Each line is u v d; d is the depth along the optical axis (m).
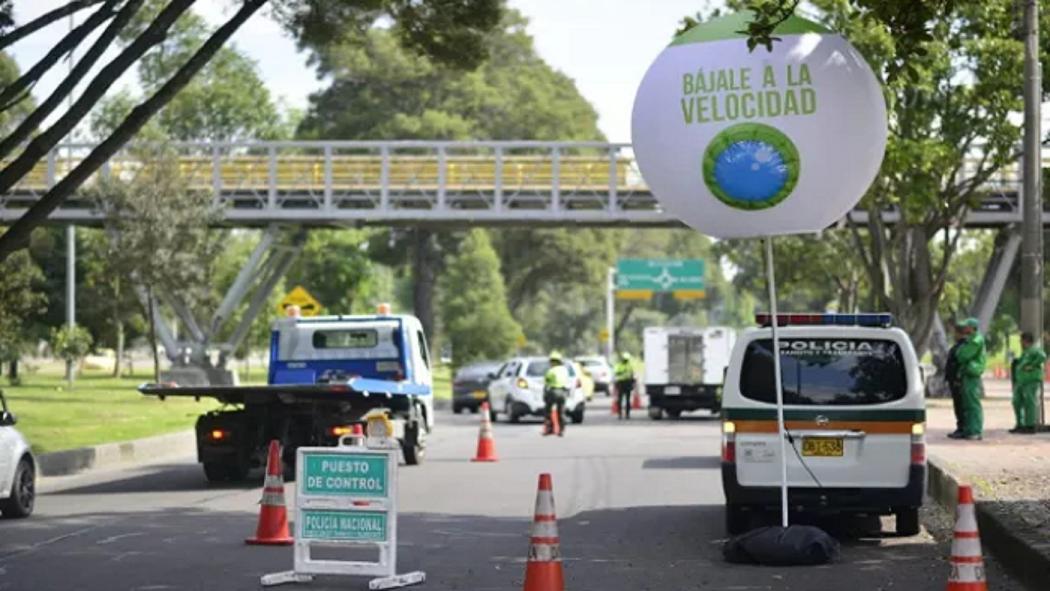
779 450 18.61
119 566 16.92
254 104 104.19
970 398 32.66
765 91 16.23
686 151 16.58
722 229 17.02
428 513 22.61
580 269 114.75
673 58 16.72
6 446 21.55
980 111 44.78
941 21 41.56
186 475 30.59
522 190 68.62
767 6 16.28
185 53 93.44
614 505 23.77
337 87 97.94
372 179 68.75
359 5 26.73
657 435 44.31
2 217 65.69
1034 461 26.28
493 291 100.25
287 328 32.31
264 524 18.81
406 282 159.50
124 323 99.38
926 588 15.23
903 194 44.03
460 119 96.44
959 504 12.77
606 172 68.62
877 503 18.55
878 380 18.66
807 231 16.95
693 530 20.44
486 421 33.81
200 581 15.85
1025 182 34.28
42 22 24.83
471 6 27.62
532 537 13.95
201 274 64.00
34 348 100.38
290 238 73.38
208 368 67.00
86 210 66.44
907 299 53.84
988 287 65.38
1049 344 70.31
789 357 18.77
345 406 29.31
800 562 16.94
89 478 29.91
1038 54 35.25
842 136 16.34
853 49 16.78
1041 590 14.70
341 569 15.58
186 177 65.38
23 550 18.33
